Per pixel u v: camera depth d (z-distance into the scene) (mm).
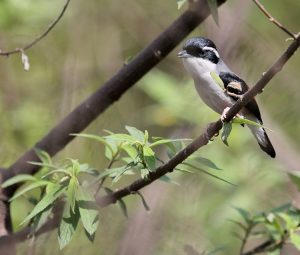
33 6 13891
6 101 14648
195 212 13492
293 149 14750
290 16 16484
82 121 9344
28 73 15438
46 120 14258
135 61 9234
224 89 8484
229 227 13805
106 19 16094
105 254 10914
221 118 6980
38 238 9281
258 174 14352
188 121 14055
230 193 14148
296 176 9305
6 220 9023
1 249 8406
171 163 7086
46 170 9180
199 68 10367
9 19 13719
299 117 15641
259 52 13320
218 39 11984
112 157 7988
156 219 11766
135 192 7500
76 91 14531
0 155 13758
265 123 14727
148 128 15586
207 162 7363
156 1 16547
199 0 8961
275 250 8844
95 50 15891
